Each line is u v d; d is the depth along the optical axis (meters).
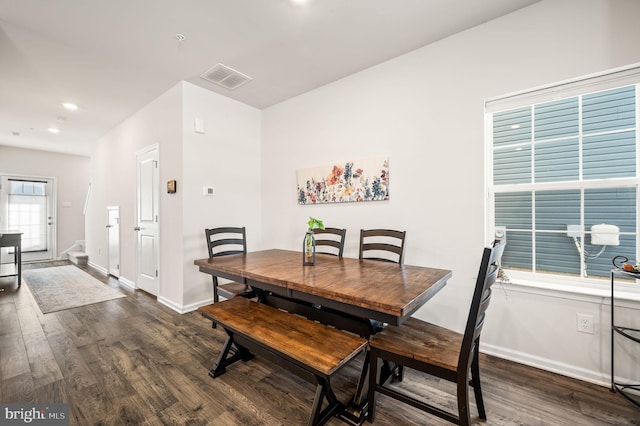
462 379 1.22
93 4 1.93
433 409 1.29
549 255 2.09
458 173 2.28
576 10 1.84
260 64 2.74
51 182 6.40
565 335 1.89
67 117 4.16
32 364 2.03
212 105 3.34
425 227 2.44
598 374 1.79
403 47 2.47
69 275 4.87
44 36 2.29
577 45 1.84
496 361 2.07
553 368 1.92
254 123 3.83
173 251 3.20
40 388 1.76
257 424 1.48
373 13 2.04
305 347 1.43
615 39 1.73
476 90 2.20
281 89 3.28
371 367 1.47
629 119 1.82
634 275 1.57
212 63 2.72
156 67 2.79
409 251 2.52
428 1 1.93
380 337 1.51
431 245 2.40
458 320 2.28
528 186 2.14
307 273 1.91
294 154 3.49
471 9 2.01
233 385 1.81
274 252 2.92
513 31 2.05
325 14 2.05
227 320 1.77
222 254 2.85
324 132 3.17
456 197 2.29
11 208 5.92
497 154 2.28
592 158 1.93
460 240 2.27
